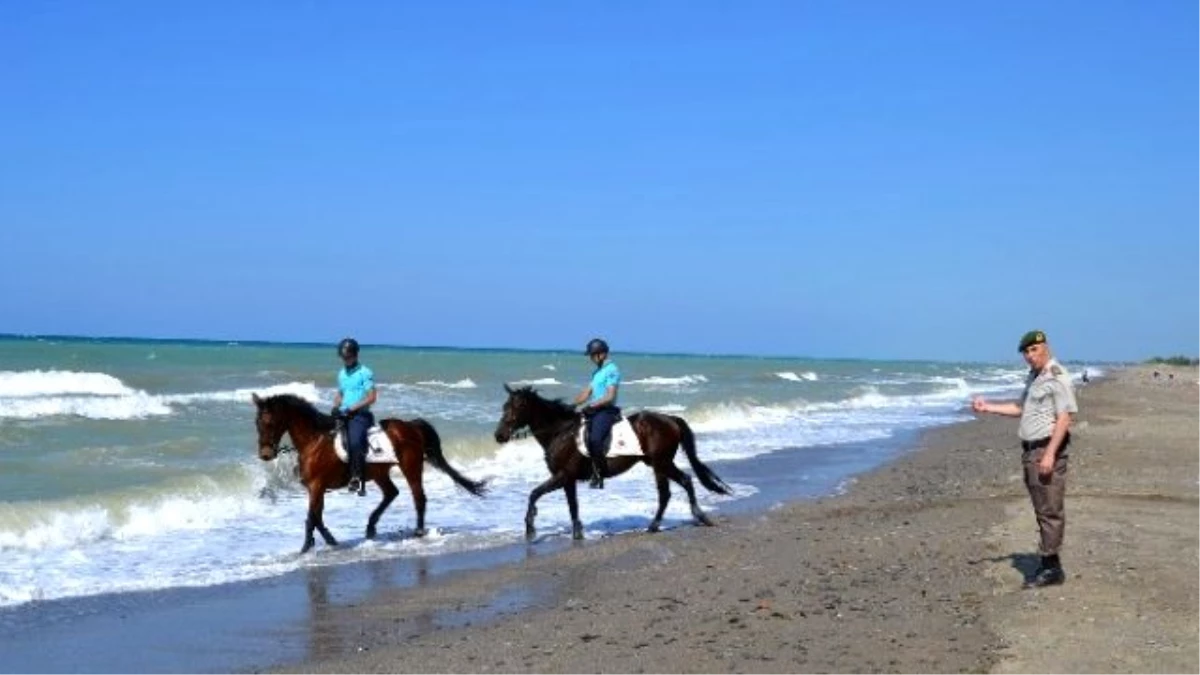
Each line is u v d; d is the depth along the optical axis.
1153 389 59.44
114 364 54.78
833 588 10.43
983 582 10.16
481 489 15.95
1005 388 78.19
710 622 9.32
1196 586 9.43
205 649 9.30
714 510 17.94
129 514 15.30
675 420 15.72
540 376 60.66
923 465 24.28
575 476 15.09
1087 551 11.00
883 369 146.00
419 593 11.52
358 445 14.28
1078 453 22.84
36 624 10.12
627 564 13.01
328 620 10.34
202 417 27.91
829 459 26.09
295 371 51.47
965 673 7.37
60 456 19.75
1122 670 7.19
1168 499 15.46
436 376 55.62
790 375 87.94
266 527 15.76
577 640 9.02
